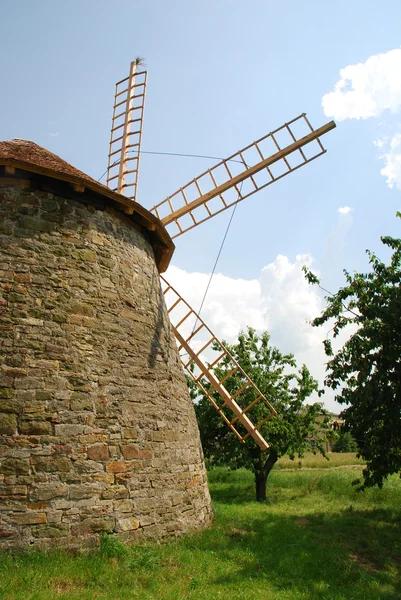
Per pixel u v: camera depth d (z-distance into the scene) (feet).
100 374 28.76
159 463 30.50
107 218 32.60
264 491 62.59
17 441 24.90
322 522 40.73
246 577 23.70
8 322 26.58
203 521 33.68
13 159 27.68
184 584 22.06
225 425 66.49
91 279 30.17
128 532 26.84
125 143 46.73
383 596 23.00
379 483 45.01
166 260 42.29
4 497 23.84
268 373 69.41
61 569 21.67
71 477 25.67
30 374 26.22
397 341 41.68
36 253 28.53
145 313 33.86
